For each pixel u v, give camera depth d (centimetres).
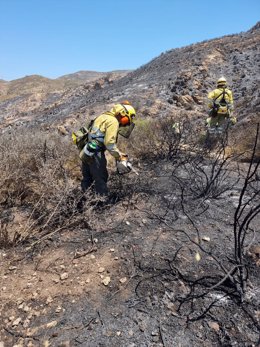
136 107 1527
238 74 1792
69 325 229
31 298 255
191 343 210
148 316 232
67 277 275
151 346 209
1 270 289
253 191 425
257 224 341
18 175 413
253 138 641
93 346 211
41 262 298
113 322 229
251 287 249
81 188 405
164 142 612
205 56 2047
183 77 1758
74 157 518
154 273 272
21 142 488
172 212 371
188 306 238
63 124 1453
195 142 603
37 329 227
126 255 297
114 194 422
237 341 209
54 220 359
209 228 335
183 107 1526
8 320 237
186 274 268
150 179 470
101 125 375
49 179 378
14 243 323
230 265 274
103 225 353
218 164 532
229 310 231
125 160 375
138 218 362
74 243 325
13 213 384
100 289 260
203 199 398
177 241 313
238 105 1277
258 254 284
